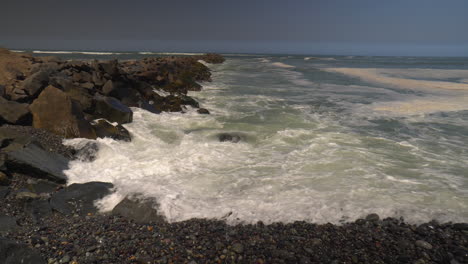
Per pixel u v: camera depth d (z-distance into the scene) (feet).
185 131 38.52
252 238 16.47
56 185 22.65
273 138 35.68
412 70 142.72
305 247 15.71
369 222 18.25
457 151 31.45
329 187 22.80
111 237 16.40
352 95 68.03
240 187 22.93
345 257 14.98
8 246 13.48
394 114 48.60
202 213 19.07
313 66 175.52
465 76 112.68
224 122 43.32
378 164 27.43
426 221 18.37
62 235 16.51
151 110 46.34
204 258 14.76
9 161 22.06
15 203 19.38
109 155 28.53
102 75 47.39
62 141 29.12
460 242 16.25
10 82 38.14
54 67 46.57
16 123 30.22
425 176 24.99
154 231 17.12
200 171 25.91
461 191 22.34
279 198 21.15
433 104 56.03
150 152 30.66
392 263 14.64
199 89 73.46
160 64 86.33
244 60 250.57
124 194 21.33
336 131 38.83
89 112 37.11
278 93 71.36
